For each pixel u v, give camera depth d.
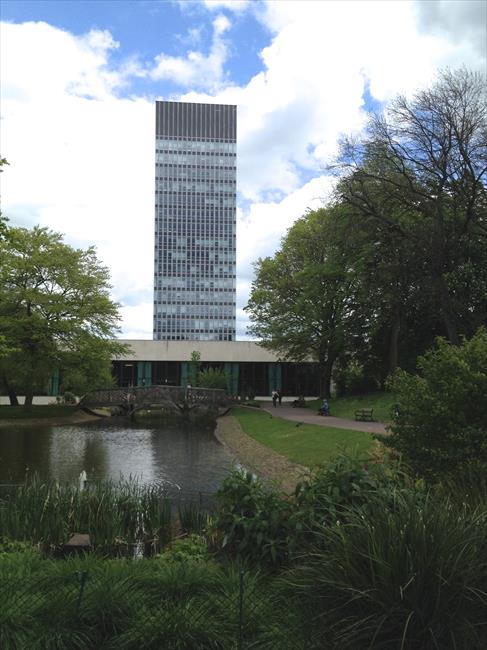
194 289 158.38
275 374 68.06
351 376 47.38
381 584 3.51
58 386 61.31
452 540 3.63
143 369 67.00
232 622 3.91
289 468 16.27
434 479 6.60
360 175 30.88
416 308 36.56
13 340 39.00
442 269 31.30
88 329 43.81
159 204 160.00
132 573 4.55
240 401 54.56
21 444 27.16
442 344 7.80
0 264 31.86
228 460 21.42
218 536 5.54
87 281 43.34
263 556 4.84
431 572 3.47
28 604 4.01
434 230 30.30
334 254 39.91
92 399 48.12
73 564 4.88
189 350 67.38
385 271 32.94
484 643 3.51
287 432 24.69
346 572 3.65
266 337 52.78
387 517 3.87
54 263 41.94
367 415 28.94
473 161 28.77
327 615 3.63
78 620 3.91
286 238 50.91
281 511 5.04
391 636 3.47
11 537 7.30
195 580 4.43
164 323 156.25
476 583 3.61
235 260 160.75
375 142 30.62
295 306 45.97
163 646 3.77
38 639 3.72
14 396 49.06
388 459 7.19
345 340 42.56
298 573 4.07
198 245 160.12
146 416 49.00
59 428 36.91
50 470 18.92
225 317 158.25
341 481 4.98
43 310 41.66
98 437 31.00
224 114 164.12
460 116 28.56
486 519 4.14
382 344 43.06
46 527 7.44
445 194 30.94
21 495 8.35
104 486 9.42
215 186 162.50
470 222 30.45
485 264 33.59
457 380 7.00
